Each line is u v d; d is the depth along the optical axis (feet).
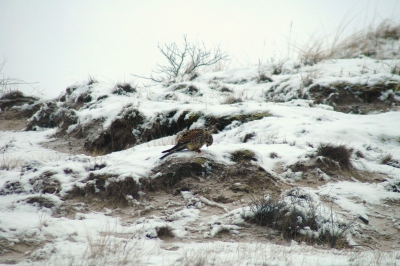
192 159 106.52
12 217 82.89
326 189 102.89
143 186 101.91
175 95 200.03
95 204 97.35
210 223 88.33
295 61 232.12
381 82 179.32
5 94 237.25
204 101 192.03
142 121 171.12
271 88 199.82
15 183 104.22
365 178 110.32
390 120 148.56
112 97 201.67
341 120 151.02
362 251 79.51
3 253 69.51
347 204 95.96
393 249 82.07
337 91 181.06
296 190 99.71
